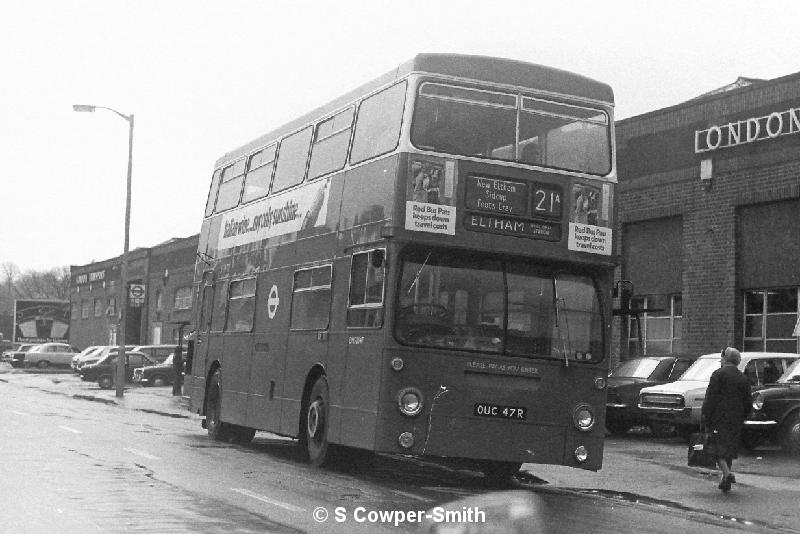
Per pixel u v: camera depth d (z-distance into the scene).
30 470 14.46
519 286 13.96
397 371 13.51
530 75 14.38
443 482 15.33
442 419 13.55
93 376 50.12
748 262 28.16
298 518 10.75
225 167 22.55
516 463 15.92
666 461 19.55
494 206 13.87
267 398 18.00
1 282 185.25
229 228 21.45
